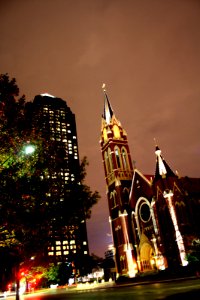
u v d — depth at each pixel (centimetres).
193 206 6888
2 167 1513
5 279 2677
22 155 1595
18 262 1950
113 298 2378
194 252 5244
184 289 2452
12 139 1523
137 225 7638
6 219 1374
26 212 1426
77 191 1639
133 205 7975
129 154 9169
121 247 7856
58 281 10906
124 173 8750
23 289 9269
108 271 10294
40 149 1675
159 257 6525
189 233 6053
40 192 1500
